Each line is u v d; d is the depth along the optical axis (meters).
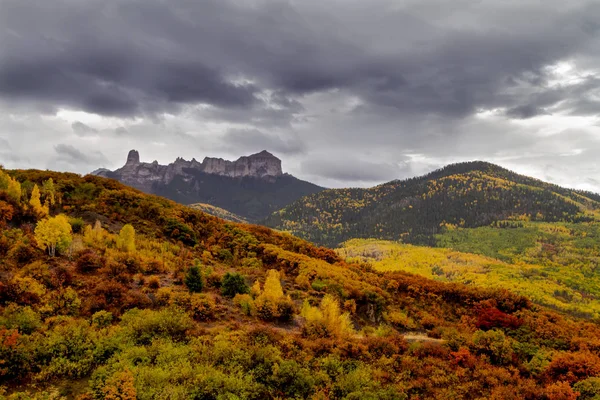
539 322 35.47
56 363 14.16
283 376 16.20
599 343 29.69
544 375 21.42
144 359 15.38
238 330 20.89
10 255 24.38
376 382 17.45
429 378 19.56
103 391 12.49
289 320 26.20
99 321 18.48
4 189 34.72
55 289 21.11
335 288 37.44
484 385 19.48
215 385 14.09
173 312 21.00
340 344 21.11
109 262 27.48
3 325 15.53
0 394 12.30
